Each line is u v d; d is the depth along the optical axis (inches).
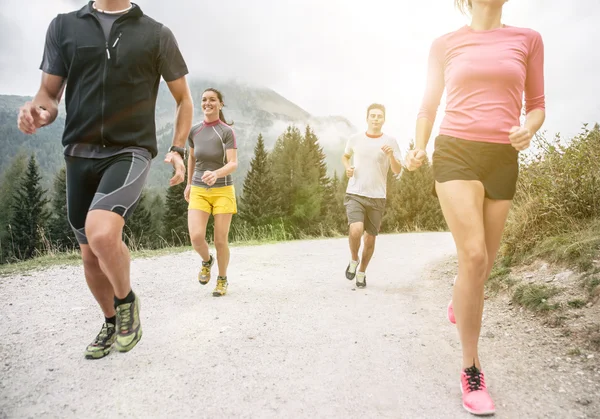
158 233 1929.1
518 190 191.3
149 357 101.0
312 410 75.2
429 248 357.1
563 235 159.8
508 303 135.9
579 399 75.7
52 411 73.9
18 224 1774.1
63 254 296.7
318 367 95.0
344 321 132.0
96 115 90.1
